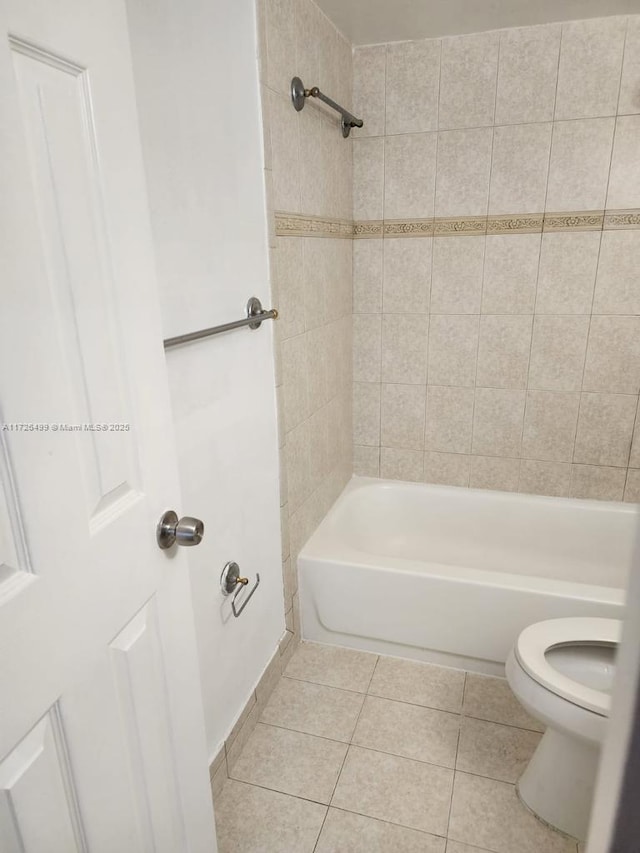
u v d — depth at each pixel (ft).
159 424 2.75
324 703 5.76
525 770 4.83
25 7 1.80
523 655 4.42
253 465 5.16
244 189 4.62
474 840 4.37
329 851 4.29
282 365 5.61
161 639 2.89
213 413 4.36
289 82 5.29
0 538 1.83
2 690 1.85
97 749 2.39
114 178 2.30
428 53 6.86
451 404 8.04
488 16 6.20
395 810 4.61
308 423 6.54
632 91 6.36
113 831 2.54
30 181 1.86
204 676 4.48
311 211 6.13
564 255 7.06
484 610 5.89
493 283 7.42
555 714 4.08
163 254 3.61
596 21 6.25
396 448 8.47
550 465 7.86
